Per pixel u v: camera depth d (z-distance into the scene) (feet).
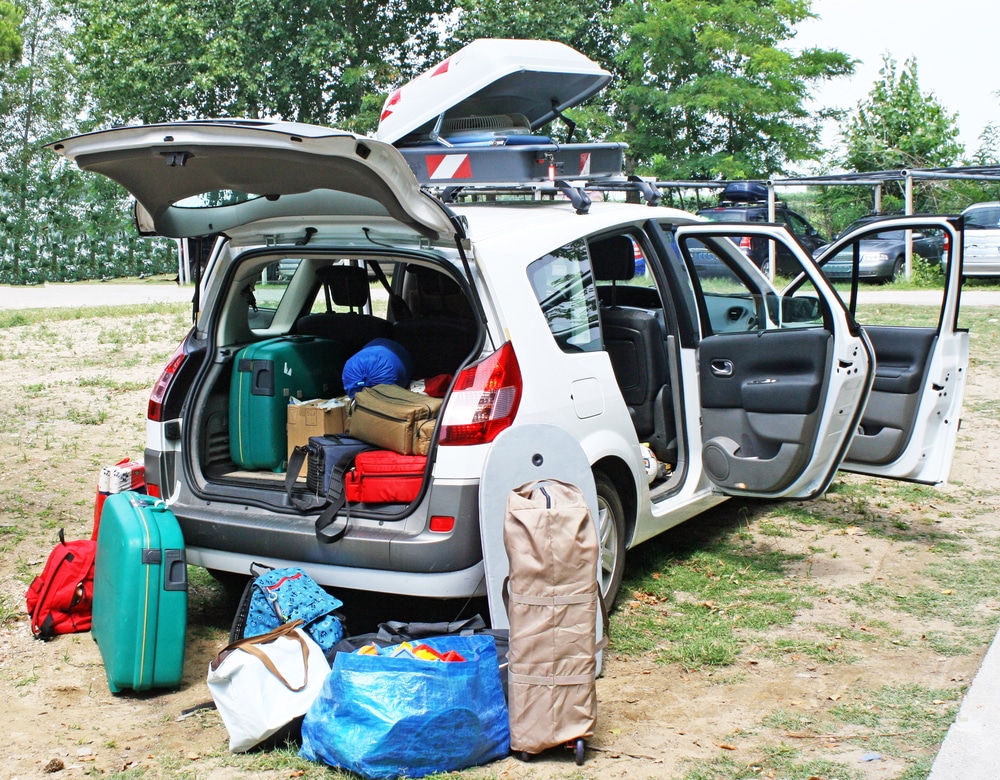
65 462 25.27
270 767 11.11
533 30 107.45
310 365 15.48
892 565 17.69
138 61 104.99
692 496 17.04
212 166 12.73
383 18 116.06
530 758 11.21
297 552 13.32
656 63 110.32
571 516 11.17
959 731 11.62
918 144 101.71
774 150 115.14
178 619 12.95
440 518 12.61
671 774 10.89
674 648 14.20
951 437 18.76
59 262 114.93
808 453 15.93
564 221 15.11
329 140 11.38
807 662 13.79
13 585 16.90
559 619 11.07
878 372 18.78
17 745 11.78
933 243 71.97
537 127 23.44
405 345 16.71
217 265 15.46
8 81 129.90
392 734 10.54
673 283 16.83
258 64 106.73
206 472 14.97
